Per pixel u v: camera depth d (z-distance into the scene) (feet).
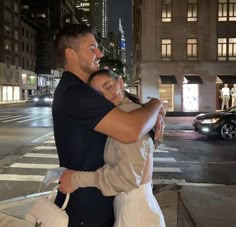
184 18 117.50
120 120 6.72
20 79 275.18
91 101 6.81
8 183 27.14
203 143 49.21
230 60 117.19
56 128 7.29
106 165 7.11
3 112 115.85
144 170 7.20
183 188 16.63
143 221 7.11
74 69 7.73
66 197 7.14
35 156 38.86
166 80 116.16
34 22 336.08
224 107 116.06
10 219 17.21
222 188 18.43
